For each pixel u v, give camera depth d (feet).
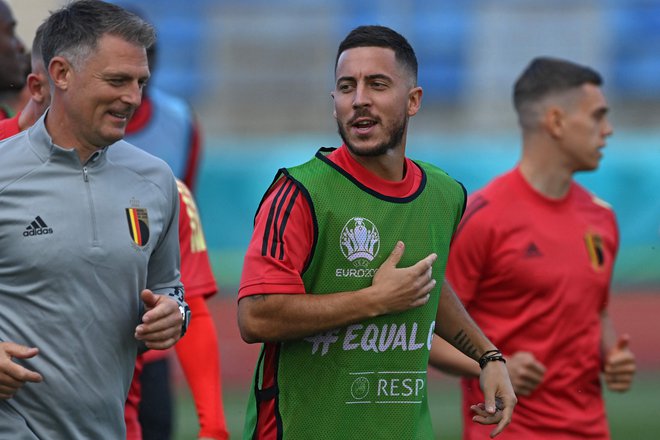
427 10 240.94
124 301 39.75
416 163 44.21
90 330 39.06
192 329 50.19
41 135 39.09
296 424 41.65
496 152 203.62
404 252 42.01
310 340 41.32
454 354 53.26
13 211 38.40
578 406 56.95
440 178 44.09
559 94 58.80
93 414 39.75
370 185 41.68
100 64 37.60
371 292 40.24
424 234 42.50
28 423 38.99
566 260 56.85
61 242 38.40
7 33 55.06
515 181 57.93
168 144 63.72
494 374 45.37
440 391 118.01
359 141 40.73
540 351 56.24
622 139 203.62
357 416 41.86
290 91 239.09
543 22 239.71
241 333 41.04
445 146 206.08
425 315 42.57
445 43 240.73
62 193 38.75
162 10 240.73
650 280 191.42
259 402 42.57
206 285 50.72
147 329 38.88
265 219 40.70
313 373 41.50
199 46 240.32
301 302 39.99
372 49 40.73
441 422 101.96
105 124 38.24
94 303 39.04
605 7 239.91
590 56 239.91
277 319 39.96
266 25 239.71
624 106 237.25
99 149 39.47
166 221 41.57
